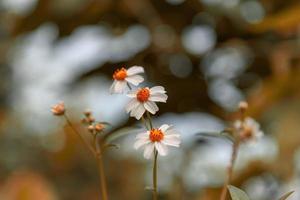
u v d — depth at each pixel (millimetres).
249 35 1146
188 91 1168
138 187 1890
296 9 1076
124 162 1931
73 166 2131
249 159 1084
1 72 2793
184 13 1195
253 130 762
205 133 747
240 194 638
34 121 2584
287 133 1018
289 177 1004
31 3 1286
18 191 1652
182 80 1174
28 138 2568
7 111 2703
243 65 1165
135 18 1237
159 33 1206
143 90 655
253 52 1146
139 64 1196
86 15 1245
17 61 2600
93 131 706
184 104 1172
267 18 1090
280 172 1010
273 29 1094
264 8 1170
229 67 1170
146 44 1208
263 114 1059
